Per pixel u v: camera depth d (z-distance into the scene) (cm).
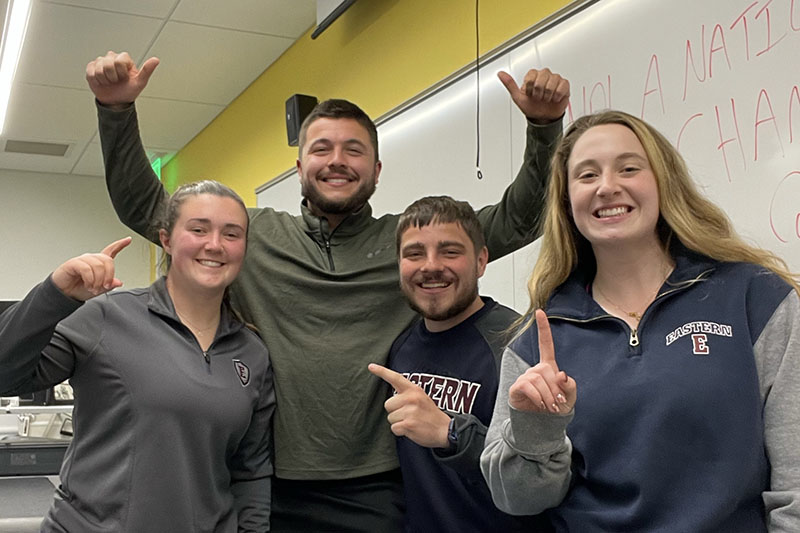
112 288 123
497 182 222
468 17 250
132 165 158
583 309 114
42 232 643
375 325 156
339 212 162
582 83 191
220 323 148
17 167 630
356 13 327
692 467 96
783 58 139
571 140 119
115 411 134
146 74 151
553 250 122
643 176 109
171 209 147
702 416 97
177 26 359
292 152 387
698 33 158
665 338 104
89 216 660
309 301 155
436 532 136
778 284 101
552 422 102
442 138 251
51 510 138
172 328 143
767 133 142
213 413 137
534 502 108
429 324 149
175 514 132
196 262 143
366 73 317
